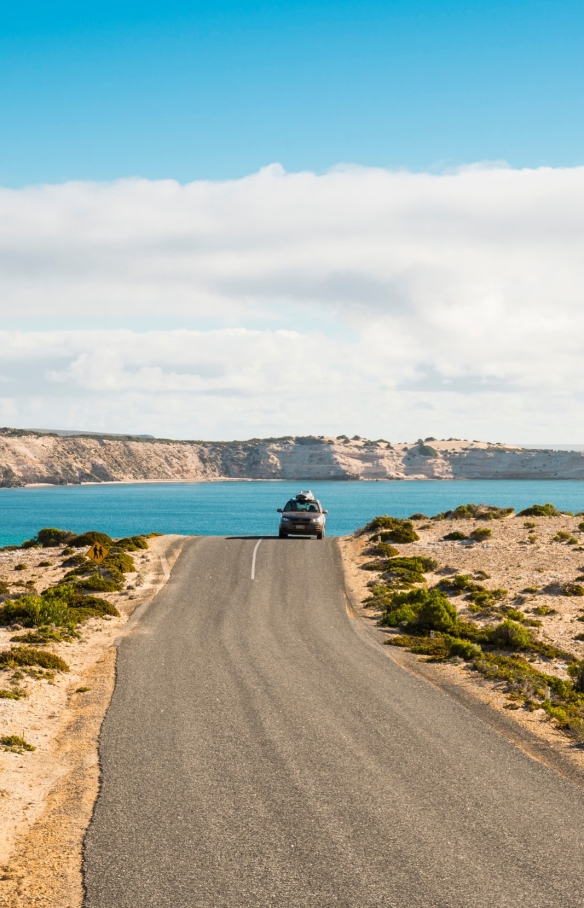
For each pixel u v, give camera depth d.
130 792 10.66
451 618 26.94
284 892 7.73
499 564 40.44
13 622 24.73
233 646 21.92
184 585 33.78
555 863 8.48
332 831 9.30
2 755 12.36
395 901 7.55
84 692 16.78
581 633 28.20
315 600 30.88
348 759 12.23
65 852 8.74
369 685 17.66
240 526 137.88
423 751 12.78
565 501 196.00
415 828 9.44
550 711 15.67
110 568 36.66
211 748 12.70
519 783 11.30
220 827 9.41
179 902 7.52
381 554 41.88
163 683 17.39
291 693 16.58
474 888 7.84
